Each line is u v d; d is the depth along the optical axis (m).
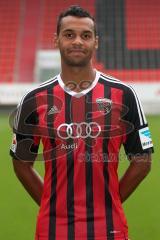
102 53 20.23
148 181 6.38
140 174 2.39
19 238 4.46
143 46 20.56
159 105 15.52
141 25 21.42
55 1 22.11
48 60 17.12
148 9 21.98
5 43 20.59
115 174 2.28
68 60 2.27
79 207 2.20
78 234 2.18
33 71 19.27
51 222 2.22
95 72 2.38
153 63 19.84
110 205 2.22
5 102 15.63
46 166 2.29
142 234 4.55
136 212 5.19
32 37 20.73
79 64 2.27
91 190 2.21
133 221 4.91
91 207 2.20
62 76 2.35
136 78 19.17
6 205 5.52
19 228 4.73
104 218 2.20
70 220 2.20
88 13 2.28
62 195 2.22
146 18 21.66
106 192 2.22
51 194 2.24
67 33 2.25
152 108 15.53
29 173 2.48
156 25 21.45
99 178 2.22
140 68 19.66
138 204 5.45
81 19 2.24
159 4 22.16
